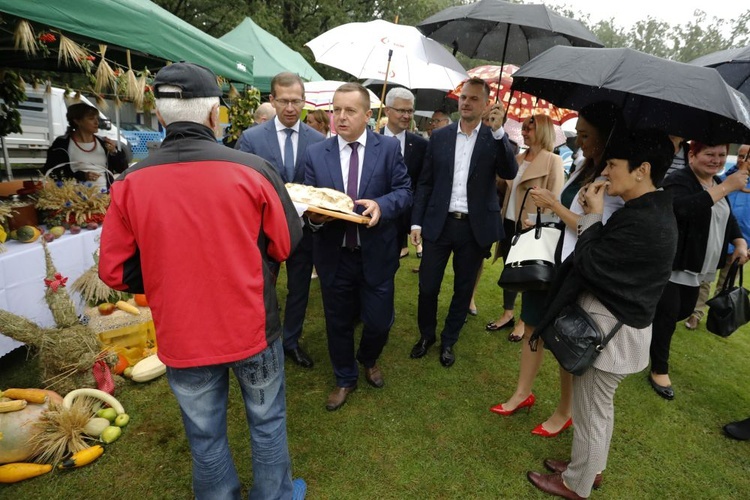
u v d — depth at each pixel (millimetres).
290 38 18922
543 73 1716
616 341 1603
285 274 4492
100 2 2438
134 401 2348
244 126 4637
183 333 1247
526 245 2074
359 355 2602
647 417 2527
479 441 2219
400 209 2162
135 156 8875
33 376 2484
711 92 1444
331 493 1858
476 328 3537
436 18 2896
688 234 2479
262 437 1492
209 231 1204
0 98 3141
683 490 2006
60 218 2721
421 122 9195
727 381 2998
